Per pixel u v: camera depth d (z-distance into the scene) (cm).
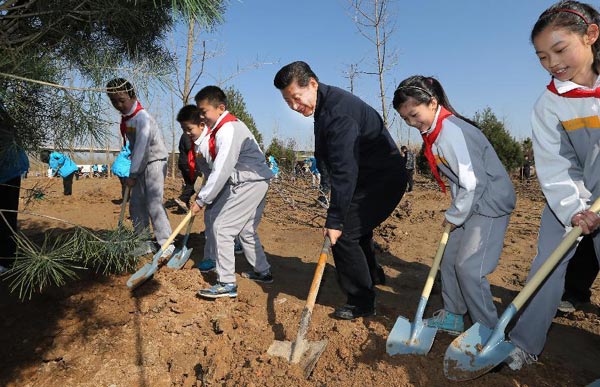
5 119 225
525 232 637
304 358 247
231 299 348
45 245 218
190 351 286
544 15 202
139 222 427
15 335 296
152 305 332
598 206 213
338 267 305
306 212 757
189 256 435
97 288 349
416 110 245
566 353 271
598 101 206
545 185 230
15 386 257
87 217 633
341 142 265
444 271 280
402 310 332
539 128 230
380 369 231
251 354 266
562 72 207
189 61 778
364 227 294
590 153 218
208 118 342
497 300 361
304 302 345
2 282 353
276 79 274
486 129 1812
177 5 222
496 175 248
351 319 305
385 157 289
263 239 560
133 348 288
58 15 221
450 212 249
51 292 339
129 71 214
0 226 338
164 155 417
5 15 208
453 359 228
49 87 208
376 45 903
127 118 390
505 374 234
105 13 227
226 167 332
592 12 196
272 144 1831
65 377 264
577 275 320
